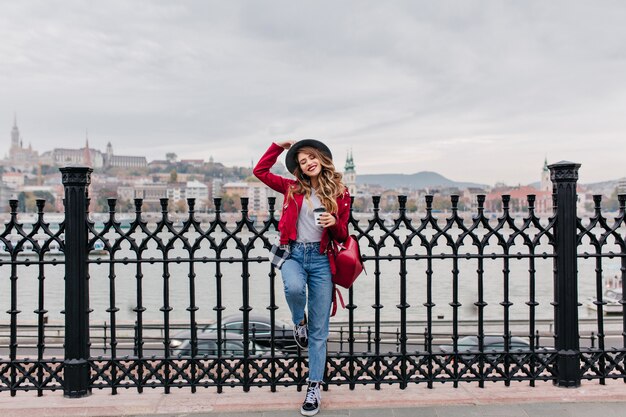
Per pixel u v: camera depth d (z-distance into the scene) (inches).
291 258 157.8
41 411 157.6
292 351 254.5
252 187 7549.2
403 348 173.0
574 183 171.9
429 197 168.2
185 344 337.4
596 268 175.9
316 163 154.2
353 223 166.2
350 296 172.1
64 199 164.4
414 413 159.3
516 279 1750.7
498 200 4303.6
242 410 161.5
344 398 166.4
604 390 172.6
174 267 1859.0
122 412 158.7
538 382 181.6
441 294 1437.0
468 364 174.4
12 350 165.8
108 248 165.2
